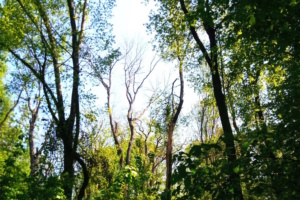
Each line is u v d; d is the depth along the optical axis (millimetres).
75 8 15281
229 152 3551
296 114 3742
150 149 29594
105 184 16922
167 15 14656
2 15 14414
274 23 5566
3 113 26766
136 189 15383
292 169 3441
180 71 19656
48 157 13336
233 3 5793
